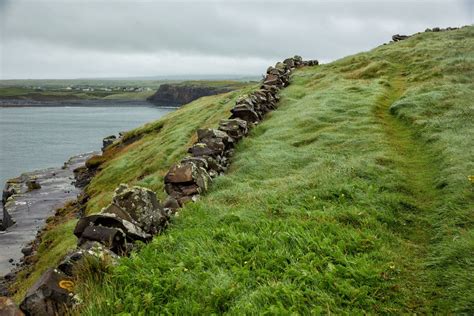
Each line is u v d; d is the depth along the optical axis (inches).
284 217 432.1
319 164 626.5
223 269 318.7
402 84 1222.9
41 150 4335.6
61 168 2918.3
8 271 1138.0
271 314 257.0
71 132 6112.2
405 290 298.8
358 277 306.3
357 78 1409.9
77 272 302.8
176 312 270.7
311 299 281.6
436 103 878.4
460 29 1959.9
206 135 738.2
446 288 295.7
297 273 306.2
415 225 418.0
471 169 494.0
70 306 275.7
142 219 405.1
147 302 277.4
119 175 1413.6
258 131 927.0
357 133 783.7
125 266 311.1
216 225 414.9
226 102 1724.9
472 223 383.2
